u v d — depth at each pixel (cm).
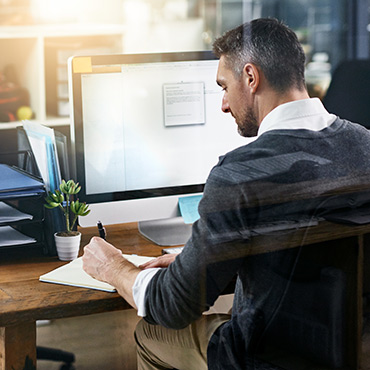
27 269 147
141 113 171
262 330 133
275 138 132
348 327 132
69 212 160
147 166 174
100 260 140
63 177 166
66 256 153
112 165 170
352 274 129
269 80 139
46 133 155
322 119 136
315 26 152
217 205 128
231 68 145
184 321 130
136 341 148
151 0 145
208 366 136
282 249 129
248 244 128
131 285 132
